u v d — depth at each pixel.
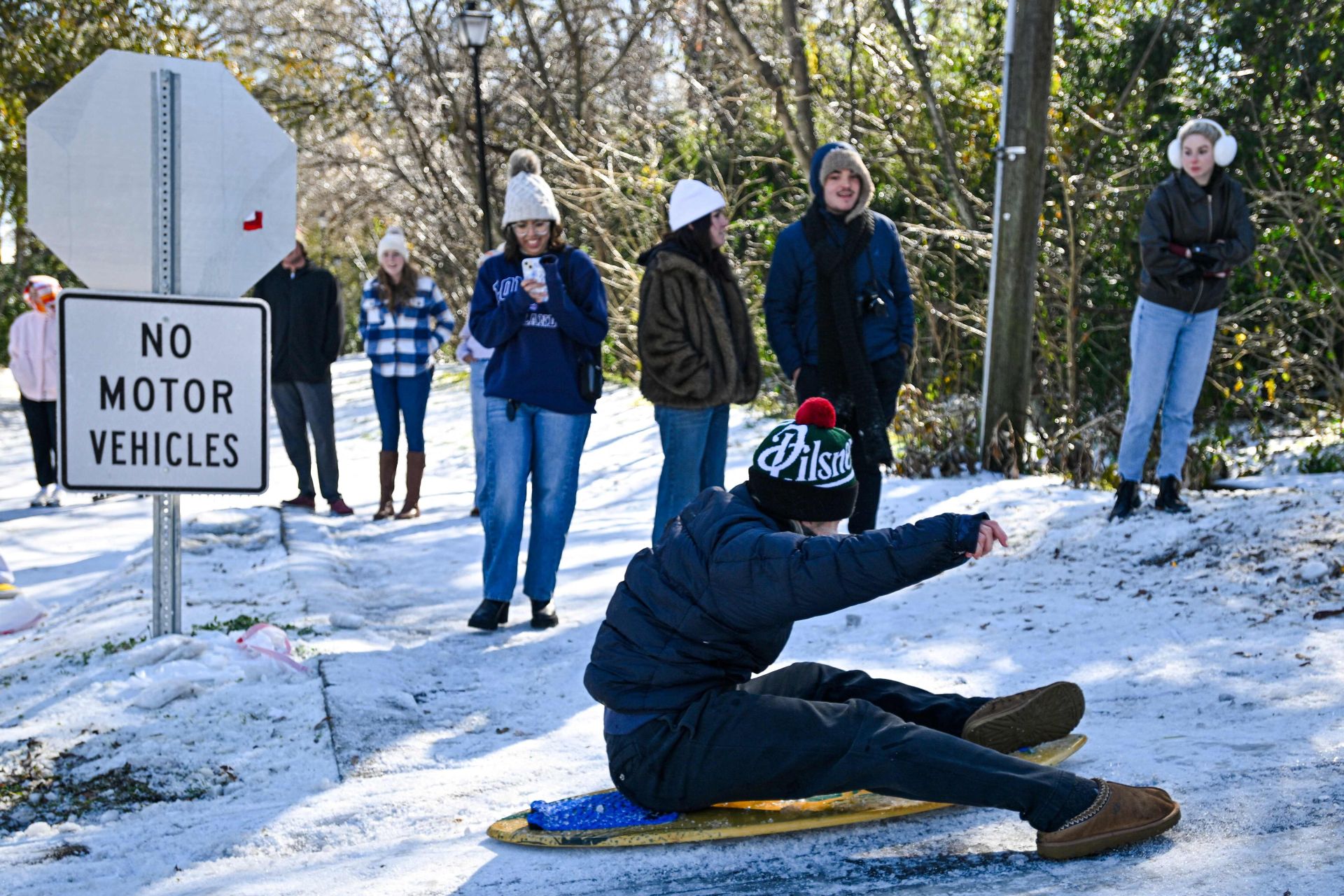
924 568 2.84
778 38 16.22
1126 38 14.27
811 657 5.14
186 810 3.95
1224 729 3.68
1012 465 9.22
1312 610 4.87
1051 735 3.37
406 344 9.70
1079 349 13.14
